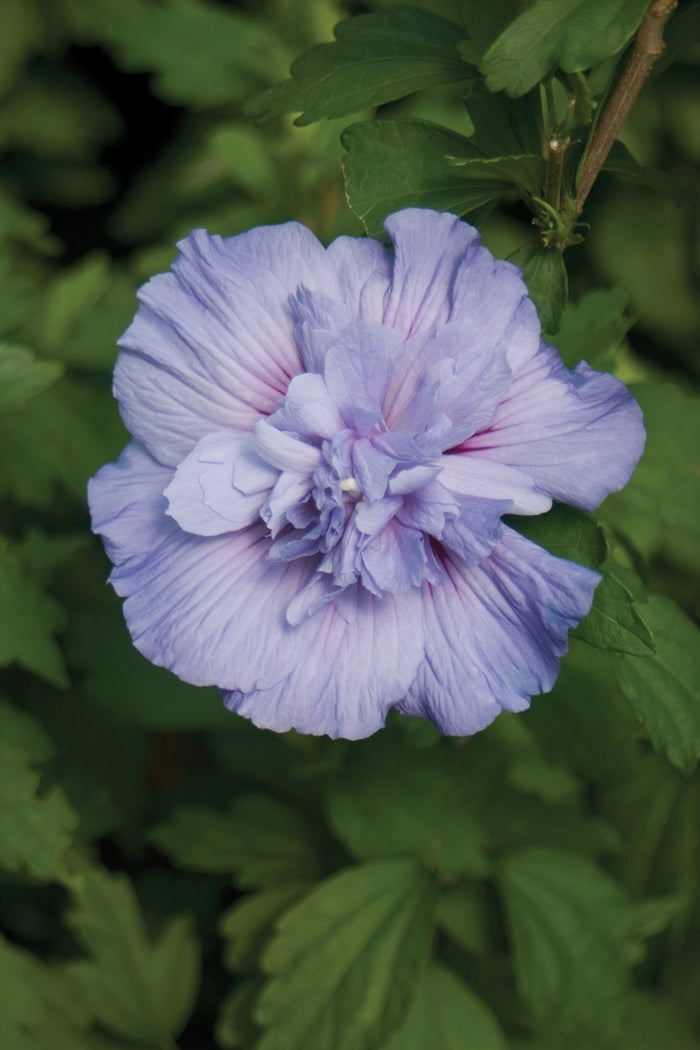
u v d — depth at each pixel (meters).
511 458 0.38
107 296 0.55
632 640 0.39
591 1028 0.48
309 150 0.54
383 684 0.38
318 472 0.37
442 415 0.38
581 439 0.38
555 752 0.46
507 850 0.50
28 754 0.47
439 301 0.38
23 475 0.53
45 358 0.54
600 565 0.38
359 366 0.37
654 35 0.39
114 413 0.54
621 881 0.52
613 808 0.52
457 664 0.38
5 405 0.45
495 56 0.38
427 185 0.41
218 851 0.52
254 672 0.38
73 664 0.53
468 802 0.49
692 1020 0.53
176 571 0.38
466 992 0.49
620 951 0.48
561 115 0.44
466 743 0.49
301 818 0.52
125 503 0.39
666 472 0.45
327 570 0.38
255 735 0.53
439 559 0.38
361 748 0.50
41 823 0.46
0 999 0.48
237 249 0.38
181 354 0.38
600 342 0.46
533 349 0.38
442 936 0.52
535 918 0.49
